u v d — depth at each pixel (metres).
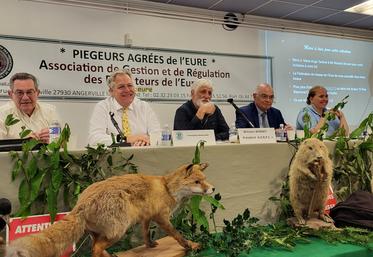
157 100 3.58
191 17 3.75
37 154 1.18
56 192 1.17
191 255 1.14
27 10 3.11
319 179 1.39
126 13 3.48
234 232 1.26
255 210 1.55
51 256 0.89
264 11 3.99
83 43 3.30
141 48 3.53
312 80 4.38
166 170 1.38
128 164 1.30
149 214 1.07
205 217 1.36
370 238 1.33
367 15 4.23
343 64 4.59
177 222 1.31
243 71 4.00
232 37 3.96
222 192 1.48
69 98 3.24
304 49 4.34
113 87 2.34
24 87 2.13
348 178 1.74
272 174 1.60
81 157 1.24
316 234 1.37
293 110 4.26
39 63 3.14
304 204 1.46
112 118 2.29
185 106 2.65
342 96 4.57
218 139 2.49
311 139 1.45
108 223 0.97
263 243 1.27
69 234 0.93
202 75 3.80
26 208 1.15
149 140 1.68
